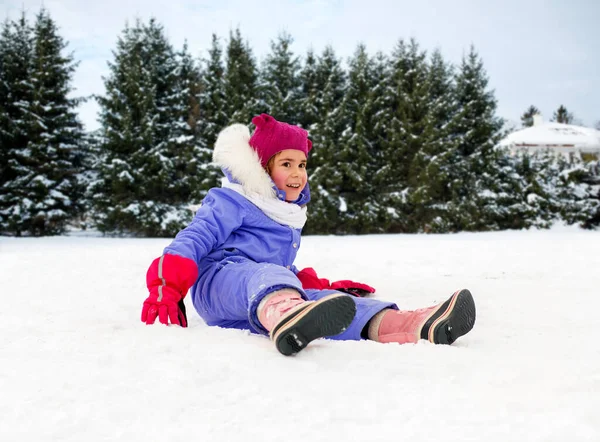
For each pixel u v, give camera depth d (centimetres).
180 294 167
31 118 1446
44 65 1488
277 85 1725
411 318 155
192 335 144
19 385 104
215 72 1667
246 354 124
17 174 1457
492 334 168
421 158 1616
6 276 333
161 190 1541
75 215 1541
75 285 296
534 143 2962
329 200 1559
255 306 148
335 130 1638
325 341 144
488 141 1714
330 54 1758
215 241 184
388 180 1648
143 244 827
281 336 124
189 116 1612
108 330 150
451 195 1670
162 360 119
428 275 360
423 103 1653
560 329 178
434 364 120
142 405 94
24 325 164
